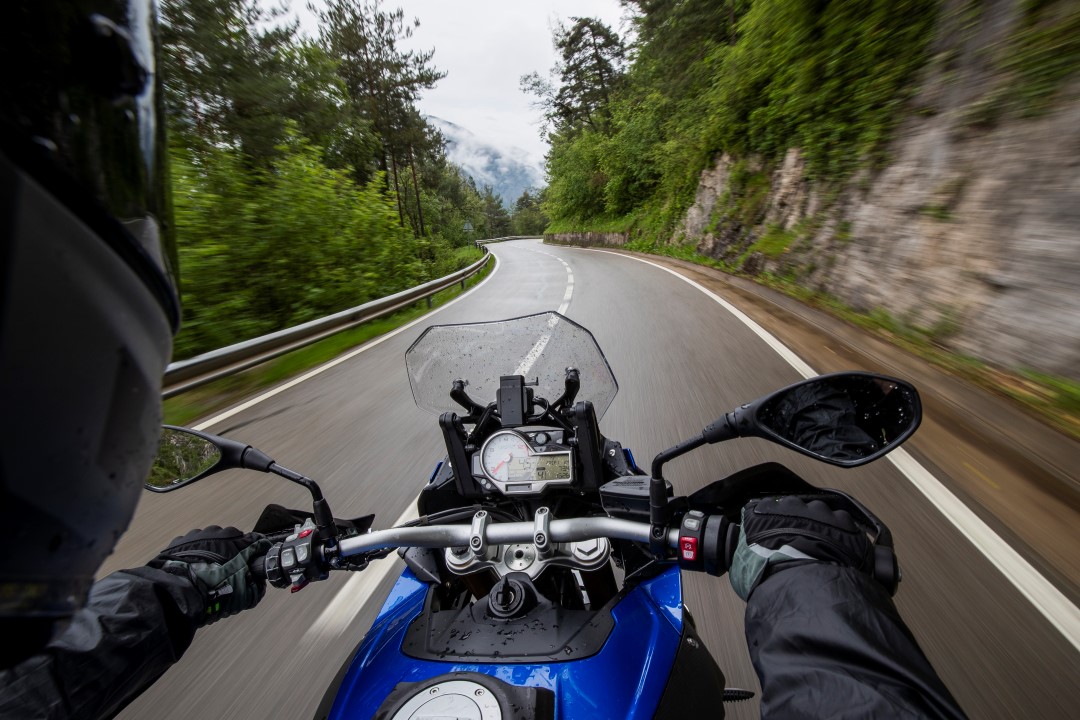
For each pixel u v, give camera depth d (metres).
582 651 1.45
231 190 14.07
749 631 1.07
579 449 1.99
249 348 8.77
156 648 1.27
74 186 0.52
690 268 22.31
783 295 13.00
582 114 62.62
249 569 1.58
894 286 9.32
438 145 52.28
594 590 1.92
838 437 1.32
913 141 9.81
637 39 39.28
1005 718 2.40
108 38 0.56
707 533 1.41
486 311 14.73
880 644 0.92
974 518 3.79
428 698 1.20
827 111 13.73
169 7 15.69
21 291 0.47
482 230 110.88
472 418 2.24
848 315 10.25
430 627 1.59
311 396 7.91
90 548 0.60
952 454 4.71
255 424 6.89
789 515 1.20
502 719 1.14
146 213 0.65
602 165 45.78
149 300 0.66
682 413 5.97
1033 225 6.48
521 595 1.55
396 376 8.63
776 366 7.46
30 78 0.47
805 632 0.96
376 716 1.21
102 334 0.57
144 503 4.87
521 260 37.59
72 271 0.52
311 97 20.83
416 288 16.22
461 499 2.24
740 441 5.08
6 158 0.45
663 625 1.70
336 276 15.46
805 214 14.77
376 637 1.74
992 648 2.75
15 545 0.49
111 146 0.58
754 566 1.17
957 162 8.31
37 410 0.49
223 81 16.66
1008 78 7.54
